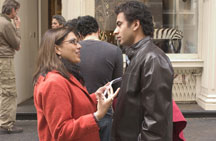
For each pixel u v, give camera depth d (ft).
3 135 19.15
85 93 8.10
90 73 10.90
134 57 7.26
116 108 7.38
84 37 11.50
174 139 8.25
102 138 10.75
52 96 7.30
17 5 18.66
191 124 21.91
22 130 19.89
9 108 19.21
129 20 7.39
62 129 7.25
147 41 7.36
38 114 7.72
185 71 25.52
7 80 18.89
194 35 25.59
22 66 26.58
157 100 6.72
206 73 24.20
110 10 24.91
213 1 23.50
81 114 7.84
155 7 25.63
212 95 23.88
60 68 7.64
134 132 7.09
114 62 11.14
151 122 6.70
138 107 7.06
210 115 23.43
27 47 27.53
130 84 7.11
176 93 25.70
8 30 18.35
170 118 6.89
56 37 7.73
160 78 6.81
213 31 23.65
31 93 28.91
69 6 24.11
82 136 7.45
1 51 18.56
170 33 25.70
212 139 19.01
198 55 25.43
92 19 11.57
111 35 24.84
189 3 25.54
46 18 30.76
